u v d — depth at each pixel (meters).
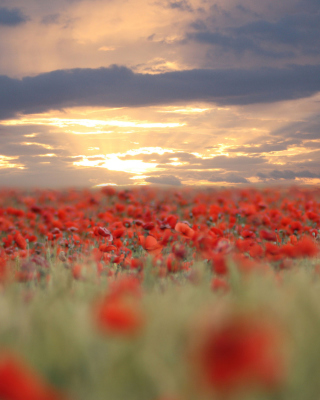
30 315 1.80
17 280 2.48
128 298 1.95
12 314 1.82
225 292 2.09
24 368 1.14
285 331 1.46
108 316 1.55
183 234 2.99
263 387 1.12
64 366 1.38
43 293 2.21
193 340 1.26
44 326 1.56
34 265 2.59
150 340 1.46
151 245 2.91
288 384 1.20
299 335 1.48
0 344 1.50
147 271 2.57
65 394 1.27
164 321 1.62
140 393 1.32
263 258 2.83
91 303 1.91
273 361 1.14
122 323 1.51
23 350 1.42
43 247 3.53
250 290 1.91
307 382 1.28
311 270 2.53
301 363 1.32
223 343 1.10
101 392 1.32
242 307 1.67
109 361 1.38
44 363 1.37
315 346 1.42
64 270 2.47
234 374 1.06
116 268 2.81
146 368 1.32
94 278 2.30
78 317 1.64
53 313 1.73
